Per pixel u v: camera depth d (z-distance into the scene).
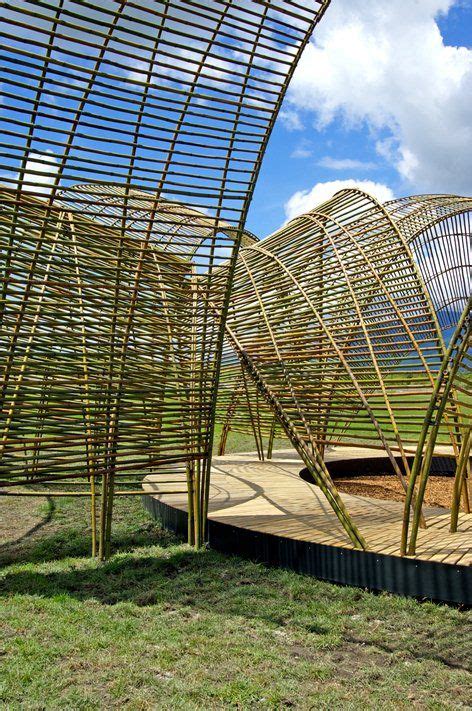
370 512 6.36
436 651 3.45
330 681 3.11
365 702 2.87
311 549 4.93
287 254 7.88
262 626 3.89
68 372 5.00
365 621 3.94
